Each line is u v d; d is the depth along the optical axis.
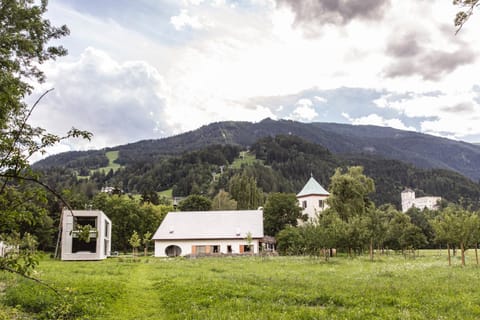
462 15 15.88
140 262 51.25
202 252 80.12
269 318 13.59
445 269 34.94
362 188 76.50
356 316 13.81
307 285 22.22
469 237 40.94
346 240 52.53
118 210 95.94
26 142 7.65
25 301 15.75
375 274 29.77
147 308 16.48
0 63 17.41
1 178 7.25
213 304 16.34
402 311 14.62
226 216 85.88
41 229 78.31
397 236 70.31
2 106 7.86
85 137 7.89
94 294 18.16
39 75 22.83
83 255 63.88
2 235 7.40
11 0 20.52
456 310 14.81
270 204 97.75
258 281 24.23
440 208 170.50
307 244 54.31
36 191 7.48
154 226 100.94
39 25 22.02
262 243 83.50
